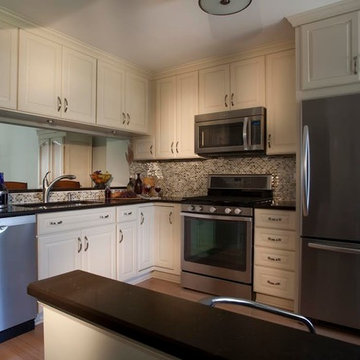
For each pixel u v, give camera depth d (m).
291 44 2.81
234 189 3.32
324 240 2.23
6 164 3.22
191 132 3.42
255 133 2.91
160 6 2.23
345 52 2.18
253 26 2.54
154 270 3.39
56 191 3.09
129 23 2.48
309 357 0.40
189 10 2.28
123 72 3.33
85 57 2.90
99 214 2.76
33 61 2.47
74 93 2.80
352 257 2.13
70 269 2.49
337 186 2.17
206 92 3.31
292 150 2.81
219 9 1.98
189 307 0.55
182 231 3.07
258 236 2.66
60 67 2.68
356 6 2.14
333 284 2.20
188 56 3.19
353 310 2.13
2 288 2.04
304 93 2.35
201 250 2.95
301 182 2.30
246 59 3.06
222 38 2.76
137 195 3.71
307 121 2.28
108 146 3.94
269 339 0.44
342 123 2.16
